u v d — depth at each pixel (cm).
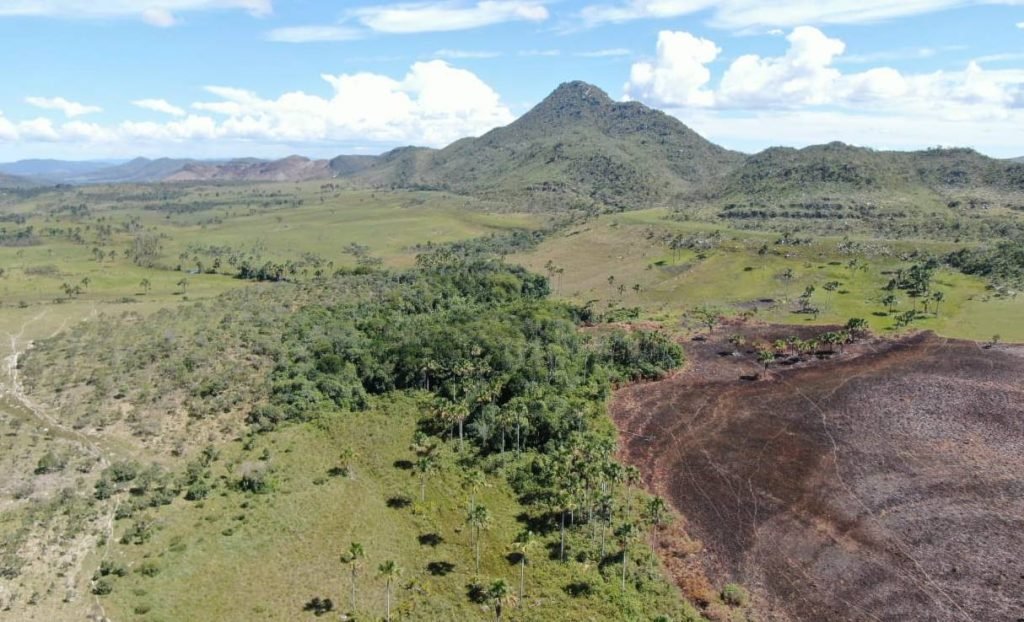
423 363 16325
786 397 16600
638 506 11738
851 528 11125
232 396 15100
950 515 11394
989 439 13938
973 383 16675
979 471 12744
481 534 10688
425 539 10581
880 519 11356
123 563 9562
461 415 13638
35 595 8725
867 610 9262
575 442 12888
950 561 10231
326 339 17725
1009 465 12900
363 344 17762
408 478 12394
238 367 16412
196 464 12362
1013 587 9612
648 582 9638
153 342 17575
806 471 13000
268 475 12200
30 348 17575
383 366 16612
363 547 10188
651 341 19288
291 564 9844
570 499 10525
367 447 13575
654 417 15700
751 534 11019
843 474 12838
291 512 11169
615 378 17800
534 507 11494
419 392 16200
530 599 9188
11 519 10350
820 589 9700
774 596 9556
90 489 11406
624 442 14425
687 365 19175
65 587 8956
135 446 13088
